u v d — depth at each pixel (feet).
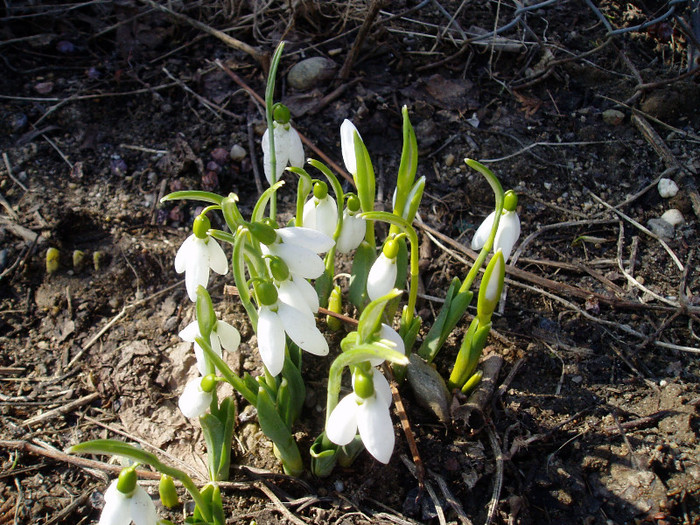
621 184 1.44
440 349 1.18
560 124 1.52
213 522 0.85
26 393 1.13
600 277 1.30
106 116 1.50
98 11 1.69
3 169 1.39
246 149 1.44
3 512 0.99
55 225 1.30
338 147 1.46
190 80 1.56
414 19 1.67
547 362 1.17
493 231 0.96
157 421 1.10
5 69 1.57
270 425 0.89
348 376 1.12
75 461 1.04
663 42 1.66
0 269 1.27
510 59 1.62
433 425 1.06
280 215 1.37
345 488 1.00
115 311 1.24
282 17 1.66
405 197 1.02
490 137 1.48
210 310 0.82
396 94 1.52
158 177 1.40
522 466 1.03
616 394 1.12
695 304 1.24
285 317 0.78
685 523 0.96
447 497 0.98
